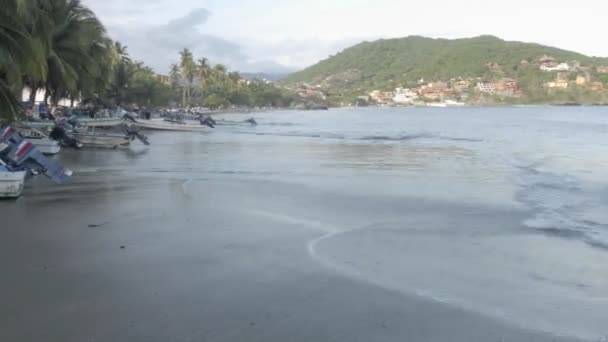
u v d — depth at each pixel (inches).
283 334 218.8
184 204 498.6
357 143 1409.9
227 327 224.7
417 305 252.1
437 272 303.7
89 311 238.7
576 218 467.2
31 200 511.5
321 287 273.9
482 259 333.4
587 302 260.4
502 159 1003.9
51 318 230.7
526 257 339.6
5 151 636.1
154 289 267.1
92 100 2231.8
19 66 778.8
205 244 354.3
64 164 841.5
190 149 1173.7
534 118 3865.7
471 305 253.3
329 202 524.4
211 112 4884.4
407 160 964.0
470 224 435.2
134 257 322.3
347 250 346.3
